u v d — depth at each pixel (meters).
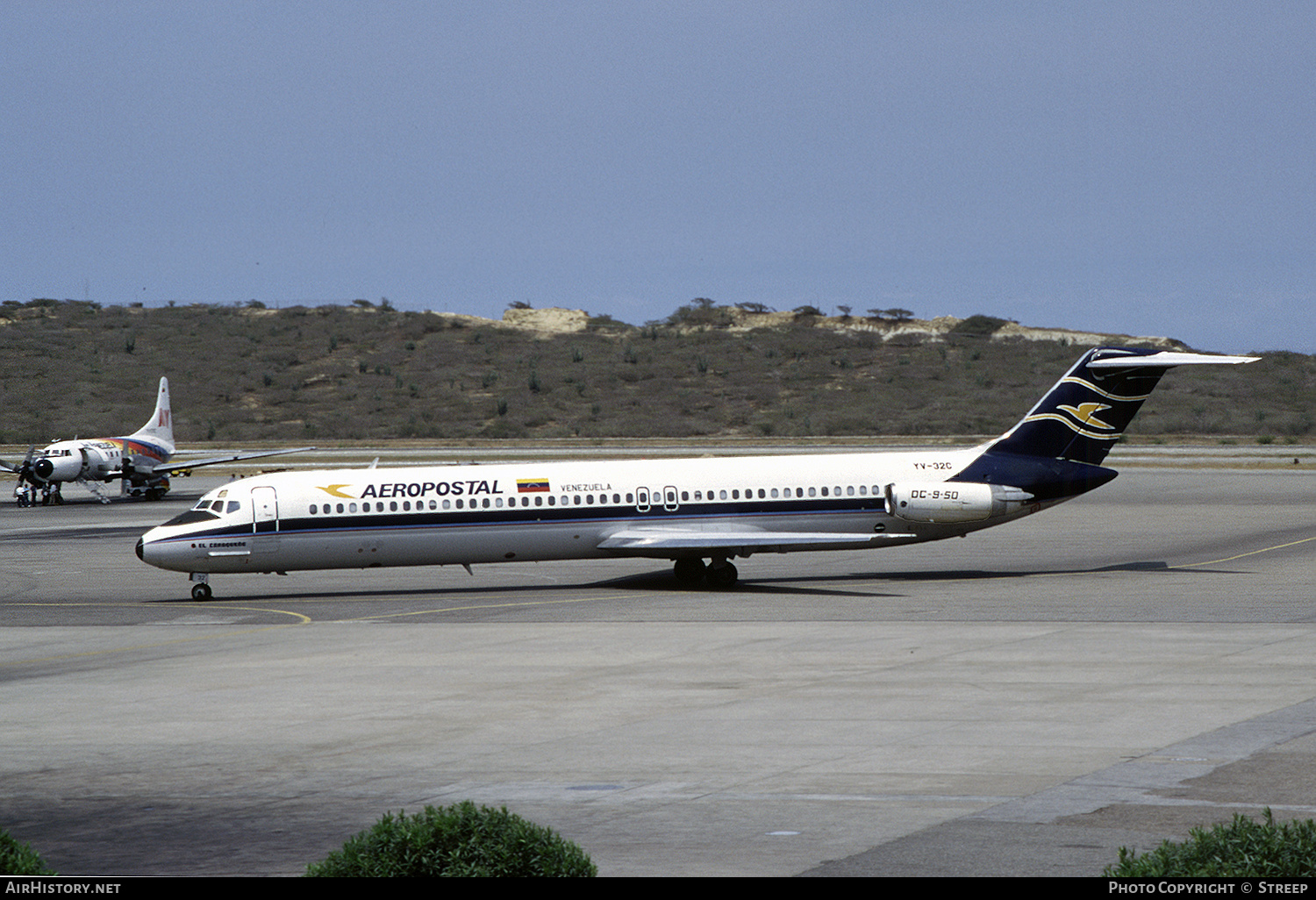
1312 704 75.19
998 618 118.00
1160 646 98.75
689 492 152.00
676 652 101.31
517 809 55.47
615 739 70.00
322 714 79.25
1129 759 62.22
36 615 133.88
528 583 158.12
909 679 86.69
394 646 107.88
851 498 154.12
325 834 52.66
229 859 49.19
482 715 77.75
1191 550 180.12
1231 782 57.06
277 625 123.06
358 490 147.38
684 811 54.38
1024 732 68.94
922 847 47.88
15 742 72.81
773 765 62.81
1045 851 47.03
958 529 155.75
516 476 150.75
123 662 102.25
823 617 121.44
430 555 148.50
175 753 69.31
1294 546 182.88
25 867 41.47
